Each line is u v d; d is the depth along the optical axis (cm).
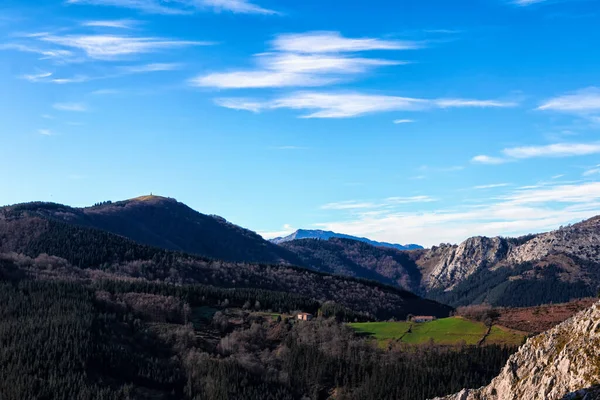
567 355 8544
